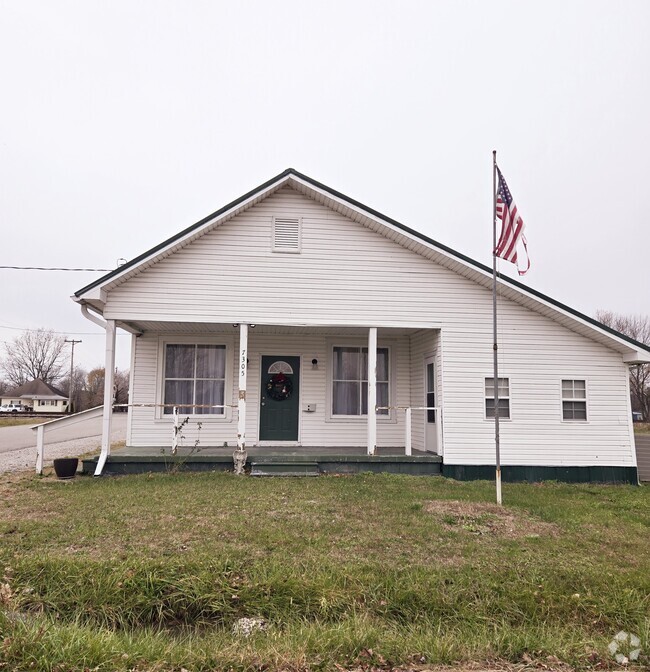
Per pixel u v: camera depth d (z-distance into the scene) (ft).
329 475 38.14
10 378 302.45
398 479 36.94
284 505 28.12
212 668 13.14
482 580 18.17
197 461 38.96
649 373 146.41
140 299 38.40
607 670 13.74
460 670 13.58
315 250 40.37
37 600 16.44
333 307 40.16
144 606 16.61
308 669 13.23
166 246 37.73
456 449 40.22
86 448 62.13
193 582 17.35
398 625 15.93
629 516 28.32
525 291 39.83
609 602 17.13
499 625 15.97
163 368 45.09
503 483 38.91
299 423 46.03
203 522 24.39
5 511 26.58
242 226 39.86
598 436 40.98
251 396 45.68
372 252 40.83
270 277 39.73
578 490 36.63
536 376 41.16
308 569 18.76
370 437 40.45
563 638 15.28
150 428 44.19
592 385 41.37
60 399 274.77
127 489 32.04
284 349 46.52
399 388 47.62
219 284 39.19
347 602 16.75
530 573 18.95
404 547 21.62
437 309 41.04
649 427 113.39
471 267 39.27
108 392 38.29
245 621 15.96
